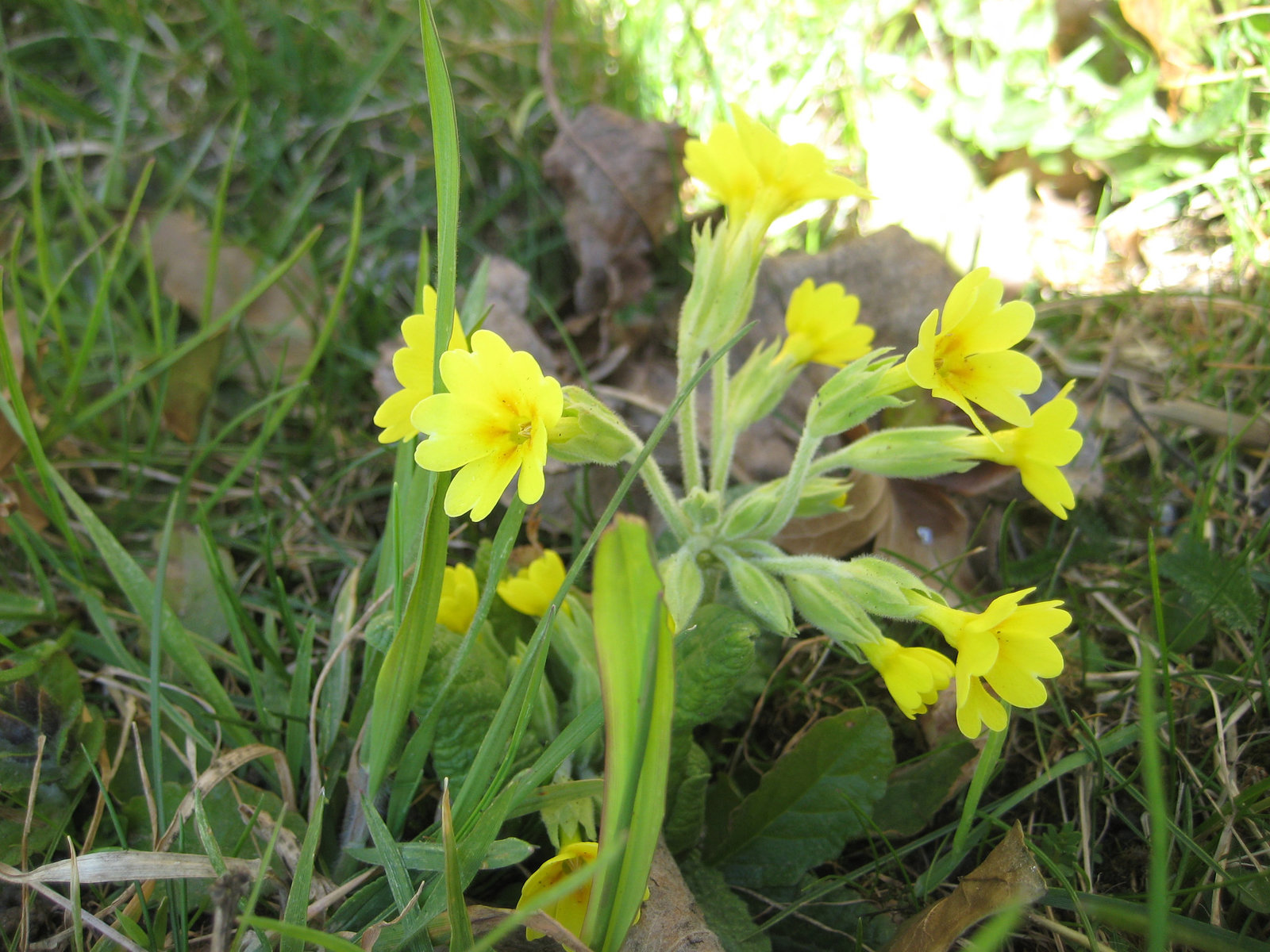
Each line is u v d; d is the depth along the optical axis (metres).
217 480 0.19
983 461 0.17
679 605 0.12
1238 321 0.20
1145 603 0.16
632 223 0.21
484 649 0.13
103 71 0.25
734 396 0.14
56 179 0.23
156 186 0.24
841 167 0.24
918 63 0.25
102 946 0.10
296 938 0.09
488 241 0.23
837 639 0.12
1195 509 0.16
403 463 0.13
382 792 0.12
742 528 0.13
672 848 0.12
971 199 0.23
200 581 0.16
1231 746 0.13
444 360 0.10
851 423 0.12
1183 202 0.22
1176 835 0.11
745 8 0.27
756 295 0.20
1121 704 0.14
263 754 0.12
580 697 0.12
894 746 0.15
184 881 0.11
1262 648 0.13
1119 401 0.19
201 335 0.17
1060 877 0.11
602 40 0.27
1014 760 0.14
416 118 0.25
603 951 0.09
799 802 0.13
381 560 0.14
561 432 0.11
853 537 0.17
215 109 0.25
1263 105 0.23
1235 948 0.10
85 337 0.17
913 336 0.19
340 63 0.26
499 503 0.17
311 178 0.23
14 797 0.12
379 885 0.11
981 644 0.10
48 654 0.13
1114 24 0.24
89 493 0.18
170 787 0.12
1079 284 0.22
